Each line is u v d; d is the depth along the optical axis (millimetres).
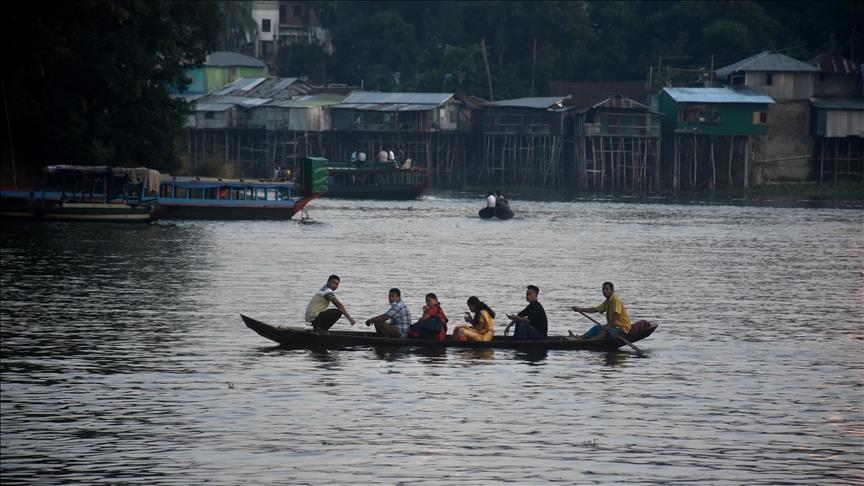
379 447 48219
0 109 171625
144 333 74500
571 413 54312
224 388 58656
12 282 98750
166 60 191125
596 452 47812
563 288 102875
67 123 177500
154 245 135125
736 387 60469
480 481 43969
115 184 168750
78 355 66812
